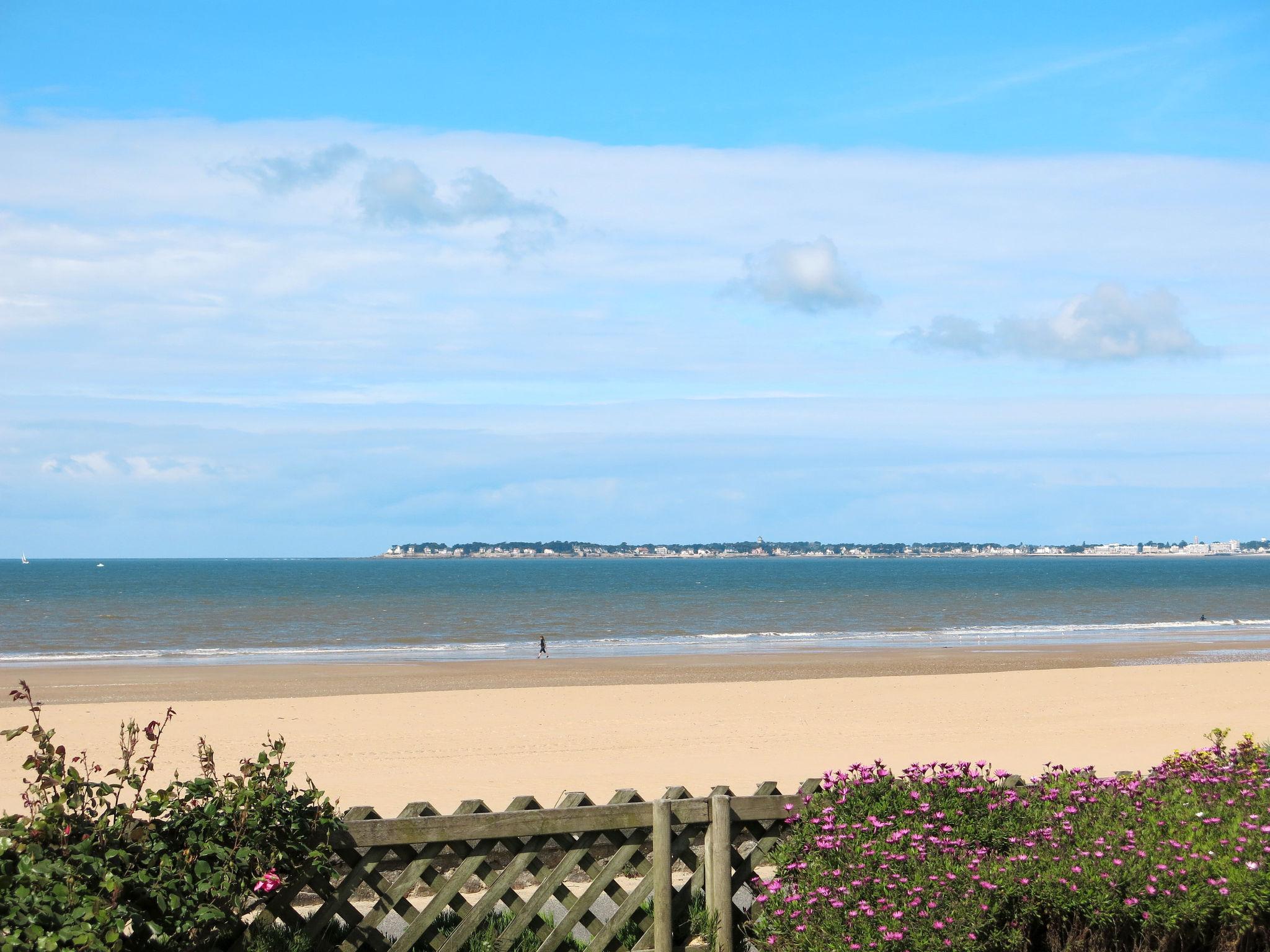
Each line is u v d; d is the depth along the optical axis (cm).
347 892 517
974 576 18700
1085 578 17312
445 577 19488
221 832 484
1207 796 642
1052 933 544
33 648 4731
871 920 516
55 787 483
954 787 621
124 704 2397
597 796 1296
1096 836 574
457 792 1325
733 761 1566
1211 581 15488
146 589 12862
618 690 2625
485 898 538
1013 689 2575
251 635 5591
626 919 561
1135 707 2209
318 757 1619
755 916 588
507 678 3278
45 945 412
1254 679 2817
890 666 3584
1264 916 529
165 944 458
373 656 4225
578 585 14475
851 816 596
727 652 4284
